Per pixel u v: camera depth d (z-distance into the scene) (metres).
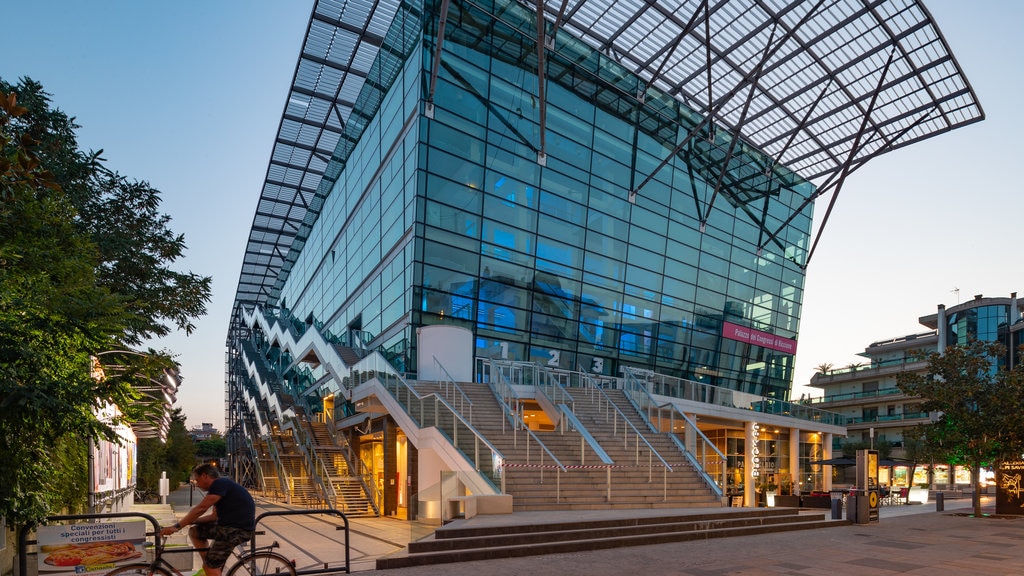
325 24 31.94
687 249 37.62
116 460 19.41
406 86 29.67
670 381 25.69
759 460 30.86
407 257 28.00
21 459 7.00
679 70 35.41
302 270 54.38
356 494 26.69
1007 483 20.81
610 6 30.70
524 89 31.41
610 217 34.12
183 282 13.66
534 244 31.00
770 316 42.44
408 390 20.44
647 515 13.88
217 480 6.61
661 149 36.91
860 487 17.81
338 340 39.22
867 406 70.56
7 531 7.61
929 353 22.22
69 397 6.62
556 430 20.73
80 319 7.28
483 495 14.41
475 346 28.52
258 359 52.59
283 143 42.81
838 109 35.94
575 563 10.23
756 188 42.31
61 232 8.70
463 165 28.91
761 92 35.94
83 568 7.92
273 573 7.19
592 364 32.44
